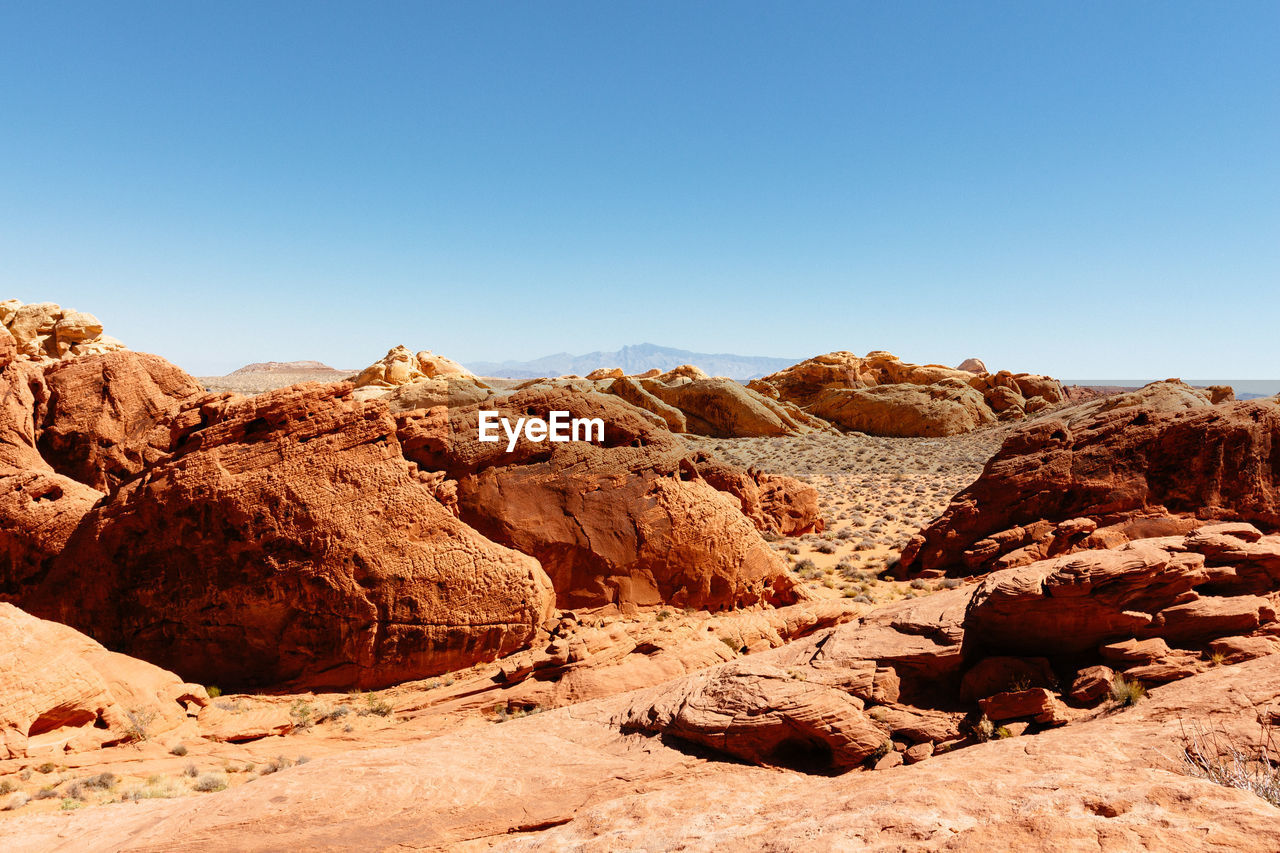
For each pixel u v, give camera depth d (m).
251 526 18.17
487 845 8.99
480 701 16.61
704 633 19.50
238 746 14.70
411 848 8.88
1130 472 25.31
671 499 22.41
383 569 18.12
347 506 18.67
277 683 17.73
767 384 90.88
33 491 22.05
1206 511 23.66
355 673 17.66
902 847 5.72
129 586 18.38
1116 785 6.27
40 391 28.89
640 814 9.03
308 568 17.88
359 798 10.09
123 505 18.80
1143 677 11.70
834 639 13.87
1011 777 7.10
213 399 20.27
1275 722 8.59
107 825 10.22
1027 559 24.05
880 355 92.69
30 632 14.22
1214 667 11.76
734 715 11.59
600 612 20.72
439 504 19.66
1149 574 12.76
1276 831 4.97
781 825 7.34
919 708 12.24
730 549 22.56
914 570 27.36
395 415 21.86
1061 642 12.88
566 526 21.55
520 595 18.97
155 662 18.00
